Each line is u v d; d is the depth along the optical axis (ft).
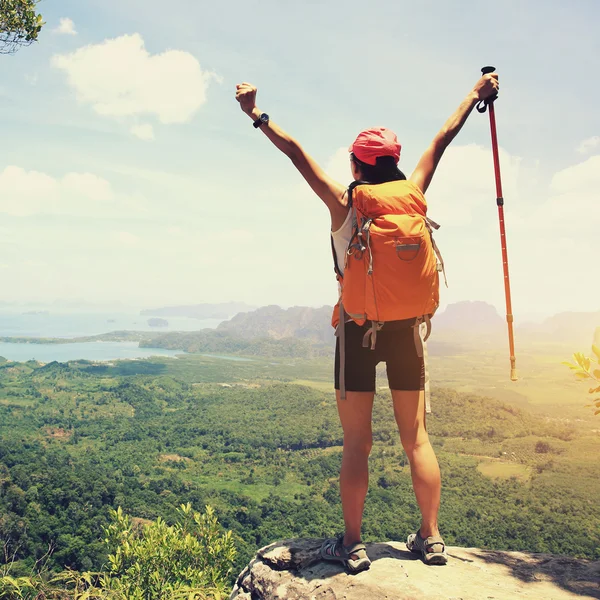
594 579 6.89
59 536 222.28
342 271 7.39
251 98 7.43
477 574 7.09
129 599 13.80
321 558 7.57
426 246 6.61
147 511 300.20
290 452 565.53
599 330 7.72
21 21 17.92
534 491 333.62
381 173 7.20
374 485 334.65
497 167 8.55
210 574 18.20
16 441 512.63
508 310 8.14
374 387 7.36
